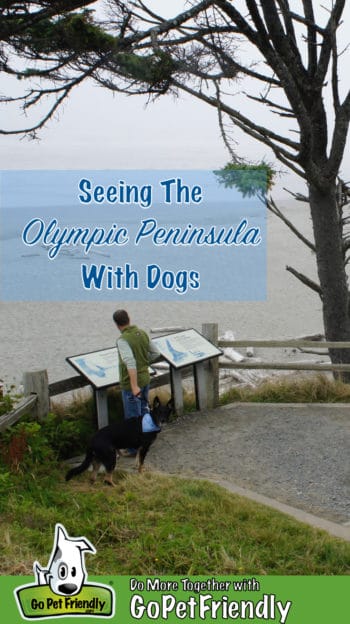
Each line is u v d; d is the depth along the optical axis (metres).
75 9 8.53
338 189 13.38
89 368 9.01
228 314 27.17
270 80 10.94
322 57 11.38
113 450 7.21
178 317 26.67
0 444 7.39
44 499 6.62
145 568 5.34
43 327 24.95
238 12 9.77
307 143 11.01
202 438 8.97
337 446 8.46
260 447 8.54
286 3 11.21
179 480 7.29
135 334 8.28
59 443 8.40
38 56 9.82
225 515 6.27
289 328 24.50
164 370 17.77
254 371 18.09
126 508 6.46
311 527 6.09
